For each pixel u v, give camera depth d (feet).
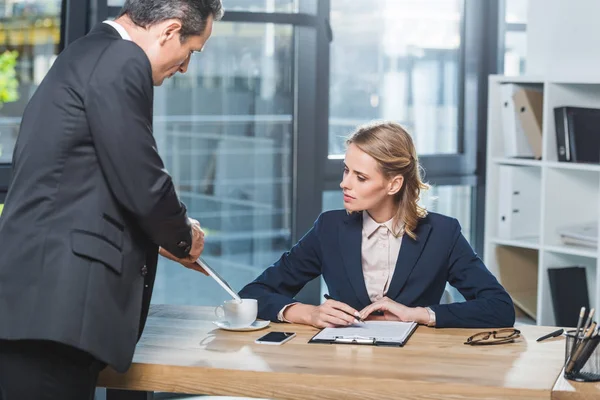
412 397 6.46
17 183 6.74
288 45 14.69
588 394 6.15
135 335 6.82
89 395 6.88
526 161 13.67
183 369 6.90
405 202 8.68
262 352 7.29
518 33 16.85
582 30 13.62
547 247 13.42
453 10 16.20
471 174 16.62
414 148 8.63
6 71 12.84
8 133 13.00
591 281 13.91
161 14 7.01
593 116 13.30
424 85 16.10
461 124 16.55
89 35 7.01
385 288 8.77
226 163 14.61
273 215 15.03
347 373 6.65
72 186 6.63
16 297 6.49
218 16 7.44
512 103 14.02
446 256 8.75
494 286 8.53
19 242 6.57
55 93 6.68
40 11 12.84
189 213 14.47
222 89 14.42
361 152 8.36
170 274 14.61
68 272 6.46
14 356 6.59
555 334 7.86
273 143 14.85
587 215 13.80
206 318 8.50
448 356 7.16
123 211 6.81
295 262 9.13
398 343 7.46
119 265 6.66
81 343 6.38
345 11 15.19
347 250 8.82
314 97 14.70
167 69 7.30
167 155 14.20
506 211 14.15
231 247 14.85
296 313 8.31
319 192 14.97
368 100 15.58
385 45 15.64
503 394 6.31
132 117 6.59
